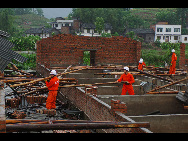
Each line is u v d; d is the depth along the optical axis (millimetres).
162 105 10328
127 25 94375
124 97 10086
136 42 25469
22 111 11258
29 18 158125
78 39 24438
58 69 20469
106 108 8039
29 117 10430
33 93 13297
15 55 14531
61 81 12461
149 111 10234
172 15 92875
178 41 76375
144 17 122688
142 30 78188
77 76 18219
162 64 42062
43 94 14906
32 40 47562
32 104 12594
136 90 13836
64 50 24250
